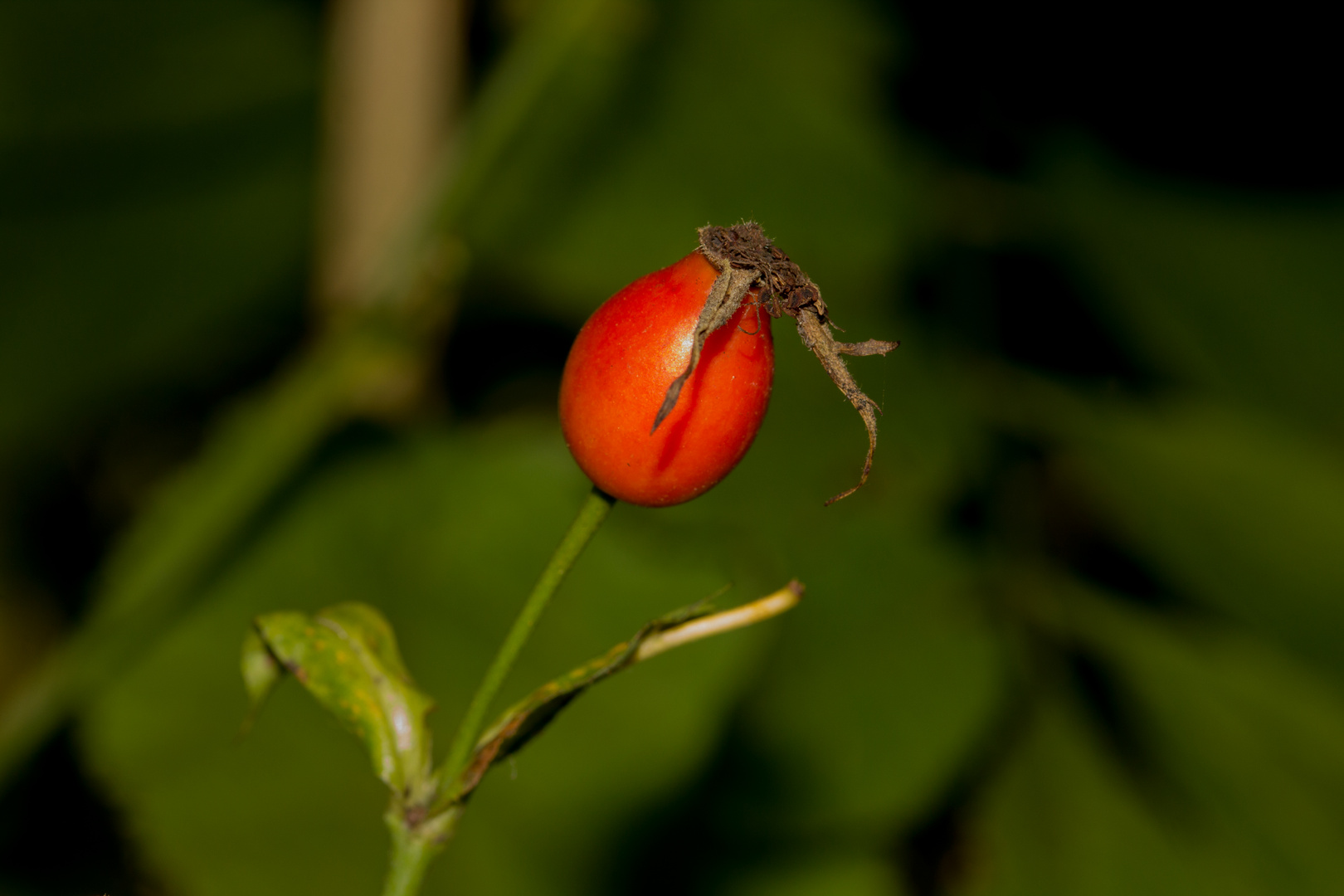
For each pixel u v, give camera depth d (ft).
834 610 1.43
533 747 1.31
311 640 1.02
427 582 1.37
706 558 1.39
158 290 1.73
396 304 1.41
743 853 1.40
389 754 1.01
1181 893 1.44
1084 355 1.62
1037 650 1.50
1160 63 1.63
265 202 1.76
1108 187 1.62
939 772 1.38
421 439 1.45
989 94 1.64
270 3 1.78
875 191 1.60
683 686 1.33
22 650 1.75
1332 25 1.58
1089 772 1.50
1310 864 1.43
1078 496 1.55
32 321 1.69
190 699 1.33
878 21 1.65
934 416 1.53
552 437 1.46
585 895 1.27
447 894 1.24
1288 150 1.61
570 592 1.36
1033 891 1.46
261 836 1.27
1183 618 1.55
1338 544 1.43
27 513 1.77
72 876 1.54
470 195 1.41
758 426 0.99
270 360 1.82
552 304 1.63
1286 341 1.57
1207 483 1.46
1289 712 1.46
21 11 1.63
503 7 1.65
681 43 1.58
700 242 0.99
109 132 1.70
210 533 1.37
